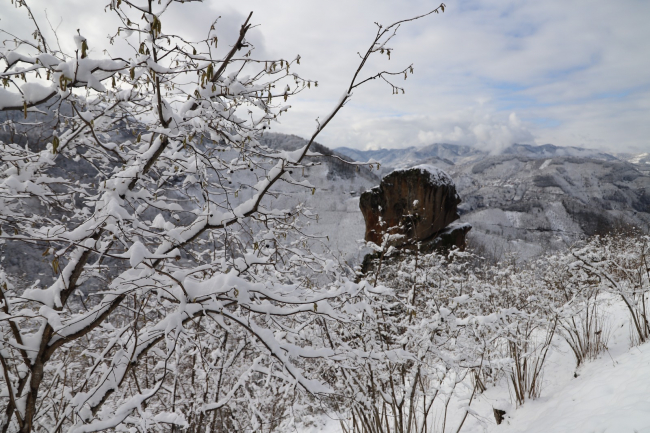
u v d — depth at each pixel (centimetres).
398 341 399
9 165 308
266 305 283
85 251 275
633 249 733
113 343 304
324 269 358
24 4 242
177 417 297
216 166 328
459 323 373
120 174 271
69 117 306
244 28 248
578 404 386
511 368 485
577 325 608
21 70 215
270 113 304
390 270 605
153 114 298
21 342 273
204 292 267
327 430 600
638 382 353
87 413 282
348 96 244
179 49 249
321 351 301
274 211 321
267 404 514
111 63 219
